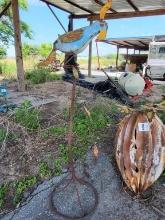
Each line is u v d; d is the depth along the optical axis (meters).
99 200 3.24
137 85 6.50
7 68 12.29
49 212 3.08
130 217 3.03
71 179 3.40
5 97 5.51
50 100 5.79
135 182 3.30
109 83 6.43
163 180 3.58
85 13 9.64
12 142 3.95
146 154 3.31
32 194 3.29
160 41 15.74
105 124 4.54
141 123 3.31
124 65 22.52
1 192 3.26
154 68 14.28
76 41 2.79
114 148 3.64
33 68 9.85
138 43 21.28
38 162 3.66
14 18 6.75
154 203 3.22
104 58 31.77
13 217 3.03
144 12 8.83
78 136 4.16
